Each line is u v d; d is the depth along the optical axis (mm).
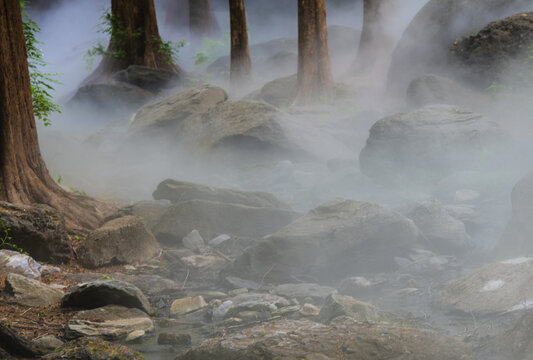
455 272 7371
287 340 4105
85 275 7180
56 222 7719
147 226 8773
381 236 7555
